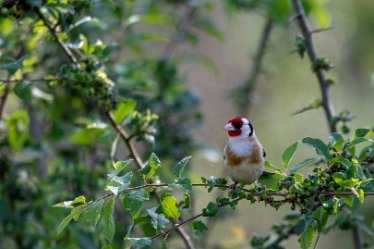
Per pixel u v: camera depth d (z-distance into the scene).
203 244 11.95
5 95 11.27
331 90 17.39
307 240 7.41
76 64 8.82
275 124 17.03
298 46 9.88
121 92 11.93
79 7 8.81
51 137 12.24
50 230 10.94
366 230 9.39
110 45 8.96
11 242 11.28
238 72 19.75
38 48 11.05
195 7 13.49
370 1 16.31
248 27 15.73
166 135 12.52
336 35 16.83
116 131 9.33
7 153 11.72
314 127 17.03
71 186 11.45
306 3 12.94
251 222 16.78
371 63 17.09
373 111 17.27
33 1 8.41
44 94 11.27
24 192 11.11
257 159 8.65
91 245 10.64
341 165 7.01
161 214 6.84
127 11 12.35
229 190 7.24
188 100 12.77
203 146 12.71
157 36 12.14
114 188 6.52
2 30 10.91
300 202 6.98
